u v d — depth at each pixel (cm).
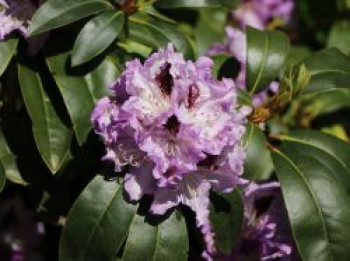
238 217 71
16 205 90
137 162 67
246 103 76
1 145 76
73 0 72
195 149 65
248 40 79
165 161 65
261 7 112
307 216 73
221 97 67
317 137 78
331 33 113
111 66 74
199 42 105
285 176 74
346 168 76
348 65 83
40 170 76
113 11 73
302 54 110
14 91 76
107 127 67
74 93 72
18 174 75
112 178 69
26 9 73
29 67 74
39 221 91
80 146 72
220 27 108
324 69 82
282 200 80
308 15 118
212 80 68
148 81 67
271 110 76
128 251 69
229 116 66
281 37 80
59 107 73
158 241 69
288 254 79
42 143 71
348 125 105
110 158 67
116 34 72
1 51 73
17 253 91
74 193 77
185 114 66
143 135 65
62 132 73
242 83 90
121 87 68
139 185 68
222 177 68
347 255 72
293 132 79
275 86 89
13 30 74
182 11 102
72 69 73
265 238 79
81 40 71
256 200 80
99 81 73
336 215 73
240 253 80
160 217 70
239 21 110
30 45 74
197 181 68
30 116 72
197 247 83
